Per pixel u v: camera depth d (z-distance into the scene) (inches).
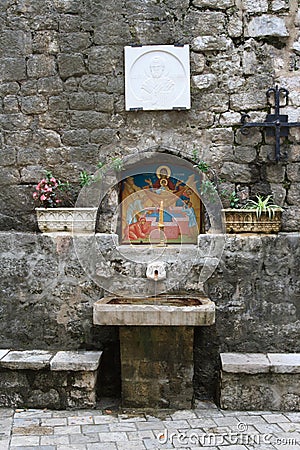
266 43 166.6
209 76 166.4
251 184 167.5
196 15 166.2
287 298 161.6
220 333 162.1
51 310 164.2
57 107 168.6
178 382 149.1
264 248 161.5
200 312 141.3
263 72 166.4
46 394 149.6
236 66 166.6
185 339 148.3
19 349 164.2
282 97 166.4
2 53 169.2
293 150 166.2
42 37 168.1
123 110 167.6
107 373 162.2
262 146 166.6
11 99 169.5
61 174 169.0
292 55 166.7
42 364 148.3
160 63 165.0
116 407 151.3
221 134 166.9
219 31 166.1
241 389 148.9
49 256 164.1
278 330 161.6
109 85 167.3
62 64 167.8
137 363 148.7
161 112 167.3
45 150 169.2
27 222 169.6
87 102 167.9
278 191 166.6
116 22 166.6
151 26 166.1
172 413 146.6
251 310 161.8
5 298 165.0
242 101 166.6
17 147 169.6
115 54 167.0
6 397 150.3
